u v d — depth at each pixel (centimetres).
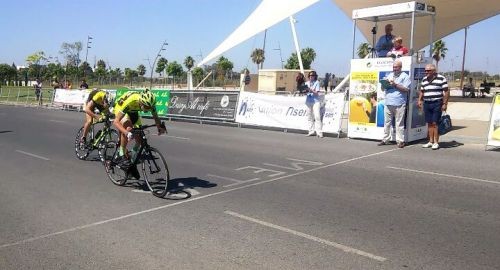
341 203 586
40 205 591
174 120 1805
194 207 575
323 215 536
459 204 576
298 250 429
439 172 764
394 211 549
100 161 901
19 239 469
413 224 500
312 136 1257
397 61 1013
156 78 6950
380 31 2214
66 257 421
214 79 5016
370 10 1200
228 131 1400
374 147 1043
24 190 671
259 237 464
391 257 410
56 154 980
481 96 2661
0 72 7981
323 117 1269
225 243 449
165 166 618
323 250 428
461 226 493
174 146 1087
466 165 820
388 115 1048
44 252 434
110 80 7269
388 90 1034
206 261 405
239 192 648
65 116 1988
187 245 445
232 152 991
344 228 489
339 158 905
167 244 448
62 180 734
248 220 520
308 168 810
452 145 1055
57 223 518
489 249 427
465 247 433
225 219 525
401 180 710
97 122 897
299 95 1397
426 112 1005
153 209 568
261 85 2908
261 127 1484
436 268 386
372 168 804
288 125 1387
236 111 1580
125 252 430
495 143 966
